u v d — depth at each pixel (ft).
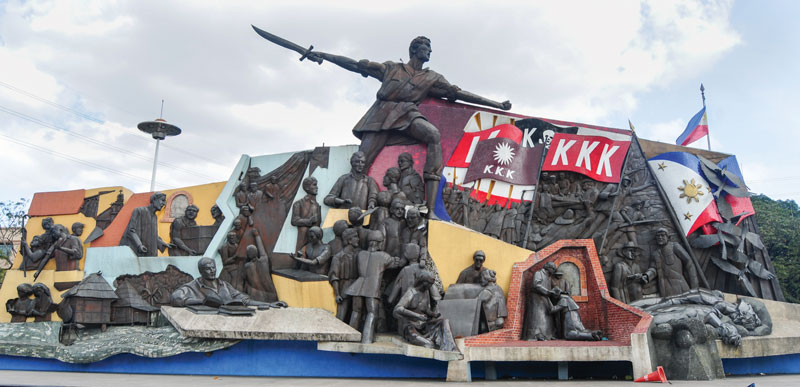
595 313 58.95
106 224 74.08
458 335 54.34
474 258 59.31
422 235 62.44
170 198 72.74
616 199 68.44
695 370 51.80
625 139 70.33
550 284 59.36
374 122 69.56
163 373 61.82
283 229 67.26
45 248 73.61
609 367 57.36
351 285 60.44
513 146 69.51
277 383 51.16
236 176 70.03
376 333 59.06
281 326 58.34
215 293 63.36
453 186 68.23
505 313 56.65
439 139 67.67
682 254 65.92
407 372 58.80
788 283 111.24
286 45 73.00
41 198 76.38
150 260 69.62
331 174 68.80
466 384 49.16
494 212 67.41
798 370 67.67
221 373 60.75
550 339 57.16
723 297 64.59
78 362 61.67
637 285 65.00
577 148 69.87
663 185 69.46
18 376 57.00
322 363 59.93
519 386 47.03
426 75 70.95
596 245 66.28
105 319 66.95
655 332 53.52
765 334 61.26
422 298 56.08
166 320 65.82
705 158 71.00
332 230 64.23
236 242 67.10
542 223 67.72
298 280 62.95
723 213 68.54
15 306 70.13
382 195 64.44
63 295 66.74
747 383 48.96
